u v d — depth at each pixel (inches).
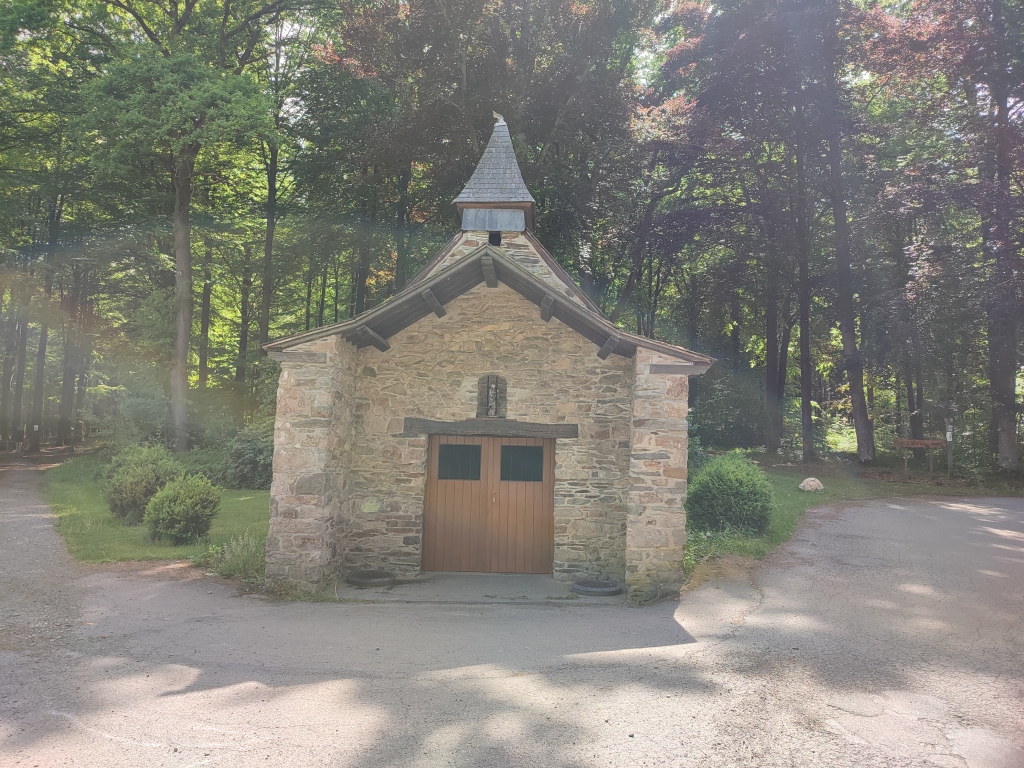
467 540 449.1
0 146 1003.3
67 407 1469.0
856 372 1012.5
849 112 993.5
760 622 309.6
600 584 401.7
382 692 227.6
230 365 1295.5
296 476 378.9
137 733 194.7
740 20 1008.9
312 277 1244.5
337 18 938.7
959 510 660.1
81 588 372.8
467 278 431.8
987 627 295.4
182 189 984.9
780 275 1065.5
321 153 1069.1
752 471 535.2
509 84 898.7
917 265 897.5
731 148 1029.8
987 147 897.5
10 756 178.9
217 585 388.5
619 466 430.9
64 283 1278.3
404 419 441.4
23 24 861.8
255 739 191.0
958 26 897.5
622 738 191.6
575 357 439.8
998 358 906.1
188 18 965.8
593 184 929.5
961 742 187.9
